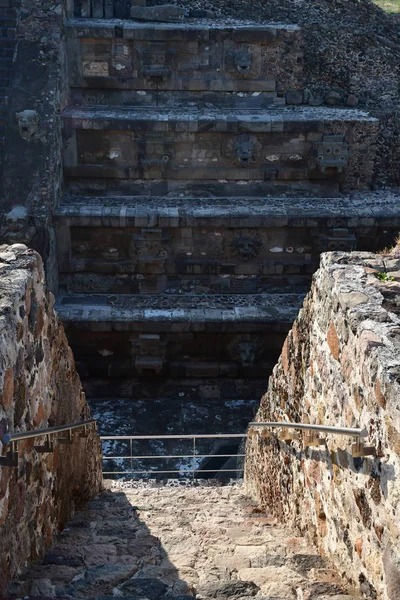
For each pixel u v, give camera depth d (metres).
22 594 3.99
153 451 13.55
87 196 16.66
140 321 14.94
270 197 16.81
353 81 17.50
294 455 5.98
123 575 4.30
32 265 4.96
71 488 6.30
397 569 3.33
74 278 16.23
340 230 15.75
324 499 4.88
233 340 15.43
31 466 4.75
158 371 15.49
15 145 15.39
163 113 16.45
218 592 4.05
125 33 16.22
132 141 16.12
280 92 17.48
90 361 15.48
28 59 15.82
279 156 16.42
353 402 4.24
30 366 4.78
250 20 17.53
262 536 5.59
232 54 16.77
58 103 15.85
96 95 16.94
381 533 3.59
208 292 16.42
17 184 15.23
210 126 15.88
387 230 15.95
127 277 16.27
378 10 17.30
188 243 15.99
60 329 5.98
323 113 16.80
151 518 6.34
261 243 16.06
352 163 17.00
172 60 16.70
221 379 15.78
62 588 4.11
